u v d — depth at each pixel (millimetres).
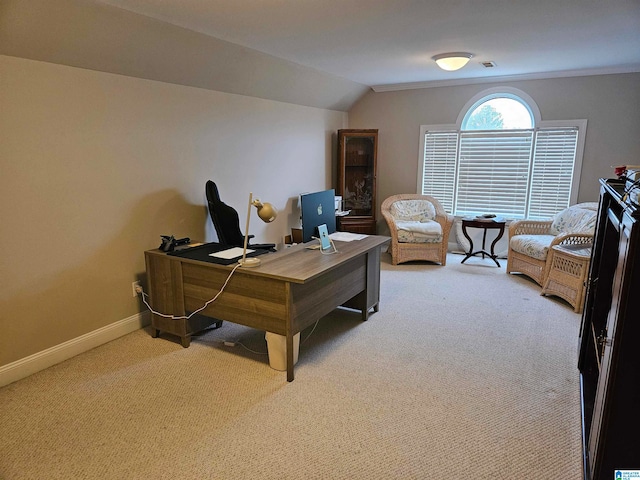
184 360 2762
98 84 2783
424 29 2910
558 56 3807
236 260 2705
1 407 2256
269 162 4555
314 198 3838
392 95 5617
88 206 2814
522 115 5082
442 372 2602
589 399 2146
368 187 5727
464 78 4980
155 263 2928
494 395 2359
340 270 2934
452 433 2045
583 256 3465
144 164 3164
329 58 3805
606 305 2189
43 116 2508
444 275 4613
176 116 3383
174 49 2980
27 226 2500
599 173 4719
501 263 5094
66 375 2574
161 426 2100
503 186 5242
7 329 2465
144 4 2359
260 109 4316
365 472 1800
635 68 4320
